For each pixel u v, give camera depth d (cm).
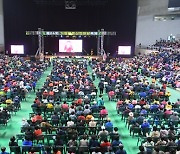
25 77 3167
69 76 3219
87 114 1944
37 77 3556
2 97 2461
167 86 3497
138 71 4228
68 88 2692
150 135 1662
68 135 1630
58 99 2480
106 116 2045
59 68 3822
